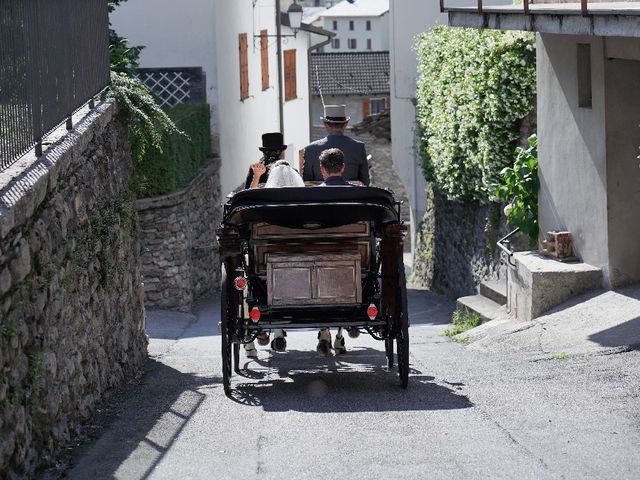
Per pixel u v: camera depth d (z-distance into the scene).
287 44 40.72
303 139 43.91
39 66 8.80
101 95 12.23
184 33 27.47
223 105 28.33
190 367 12.75
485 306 16.58
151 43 27.58
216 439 7.80
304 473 6.66
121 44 22.11
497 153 17.98
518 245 18.11
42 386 7.36
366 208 9.38
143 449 7.62
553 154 15.03
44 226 7.86
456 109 19.95
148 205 21.61
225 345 9.59
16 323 6.86
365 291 9.85
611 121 13.23
